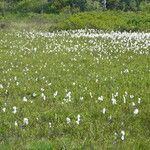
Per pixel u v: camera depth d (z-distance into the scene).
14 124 12.87
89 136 11.98
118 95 15.96
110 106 14.60
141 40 31.92
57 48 28.44
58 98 15.80
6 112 14.06
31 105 14.90
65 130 12.56
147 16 45.56
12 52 26.75
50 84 17.69
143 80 18.45
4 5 68.31
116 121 13.09
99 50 27.58
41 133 12.33
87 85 17.67
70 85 17.69
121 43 30.72
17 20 53.03
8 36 35.97
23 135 12.16
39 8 66.38
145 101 15.17
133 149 10.43
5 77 19.33
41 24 48.16
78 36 35.53
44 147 10.61
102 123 12.91
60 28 42.50
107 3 64.31
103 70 20.88
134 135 11.96
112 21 43.19
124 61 23.55
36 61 23.50
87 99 15.65
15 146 10.86
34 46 29.70
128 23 42.69
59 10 64.75
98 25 41.75
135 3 63.31
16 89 17.16
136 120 13.08
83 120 13.18
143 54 25.94
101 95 16.11
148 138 11.70
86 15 45.88
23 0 70.25
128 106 14.55
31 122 13.19
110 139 11.60
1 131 12.39
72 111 14.02
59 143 11.02
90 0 64.56
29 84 18.02
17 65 22.23
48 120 13.43
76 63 22.92
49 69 21.11
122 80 18.53
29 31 41.38
